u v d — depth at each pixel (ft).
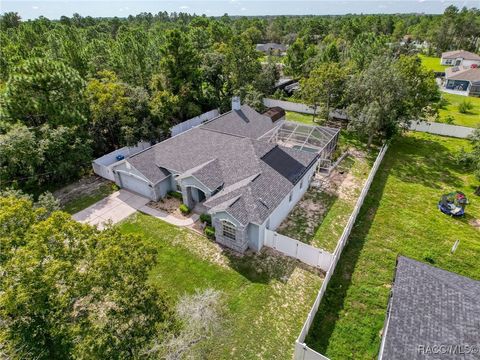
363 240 74.74
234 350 50.88
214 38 290.76
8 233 35.42
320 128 115.03
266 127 126.21
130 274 36.14
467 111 173.78
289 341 52.26
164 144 101.60
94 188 99.09
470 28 349.82
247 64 179.42
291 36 442.50
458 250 71.67
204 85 176.45
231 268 66.95
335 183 100.17
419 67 121.80
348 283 62.75
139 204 90.43
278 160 88.12
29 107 94.89
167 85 153.48
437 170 108.47
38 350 31.17
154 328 36.73
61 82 99.04
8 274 30.78
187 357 43.34
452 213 83.66
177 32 146.92
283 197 76.95
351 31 333.42
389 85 109.60
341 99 140.46
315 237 76.43
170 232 78.28
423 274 48.49
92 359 30.81
